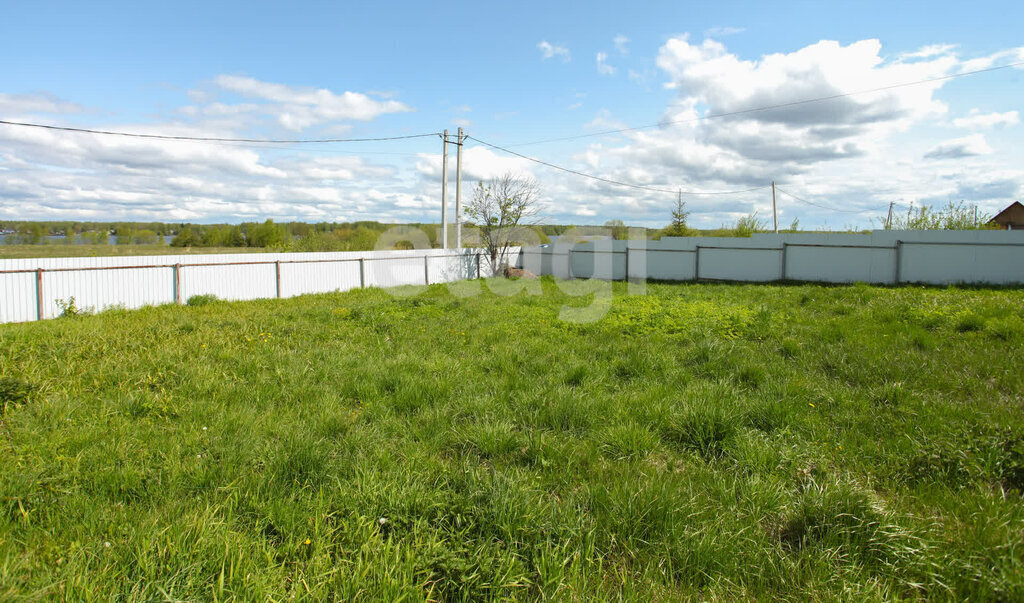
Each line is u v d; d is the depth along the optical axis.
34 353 5.66
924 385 4.55
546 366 5.38
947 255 15.09
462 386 4.67
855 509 2.35
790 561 2.16
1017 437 3.06
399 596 1.86
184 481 2.76
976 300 10.14
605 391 4.60
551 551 2.18
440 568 2.02
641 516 2.42
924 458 3.03
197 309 10.64
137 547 2.07
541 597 1.98
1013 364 5.04
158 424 3.69
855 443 3.38
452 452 3.39
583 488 2.81
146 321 8.46
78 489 2.63
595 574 2.13
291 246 21.52
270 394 4.40
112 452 3.07
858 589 1.97
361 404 4.27
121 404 3.92
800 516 2.42
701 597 2.06
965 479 2.85
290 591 1.93
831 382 4.76
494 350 6.23
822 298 11.41
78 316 9.52
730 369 5.22
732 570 2.15
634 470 3.05
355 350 6.16
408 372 5.05
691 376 5.01
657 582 2.09
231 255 12.97
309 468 2.88
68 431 3.40
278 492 2.65
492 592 1.97
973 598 1.93
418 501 2.44
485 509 2.38
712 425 3.42
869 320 8.08
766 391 4.41
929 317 7.80
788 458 3.08
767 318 8.03
